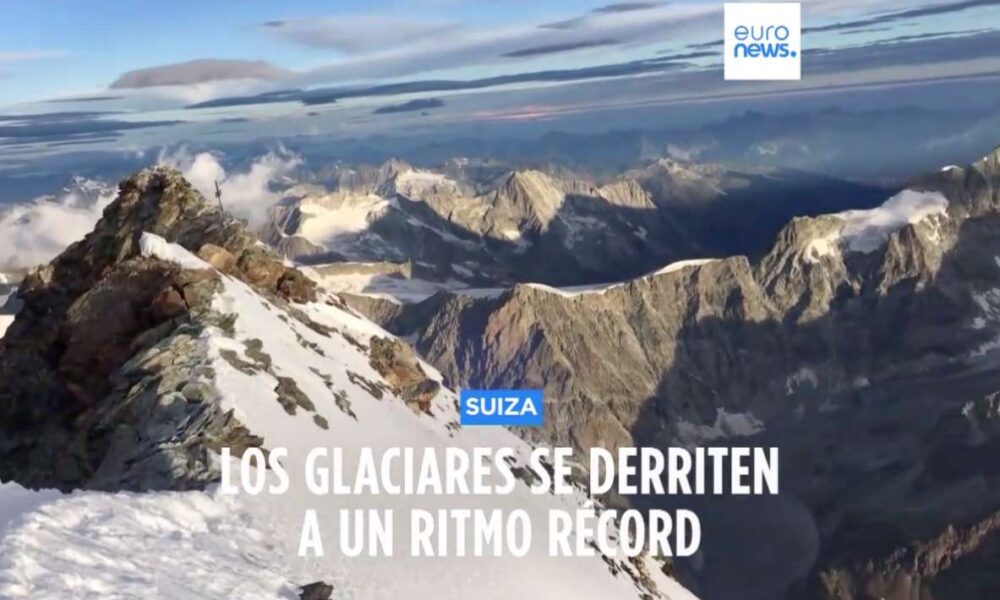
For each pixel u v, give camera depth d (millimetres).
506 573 44375
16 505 31766
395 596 35875
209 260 70812
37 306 67938
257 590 29688
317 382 57781
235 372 50719
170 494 35469
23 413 59000
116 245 71875
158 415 47312
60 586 24812
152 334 56344
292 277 75375
